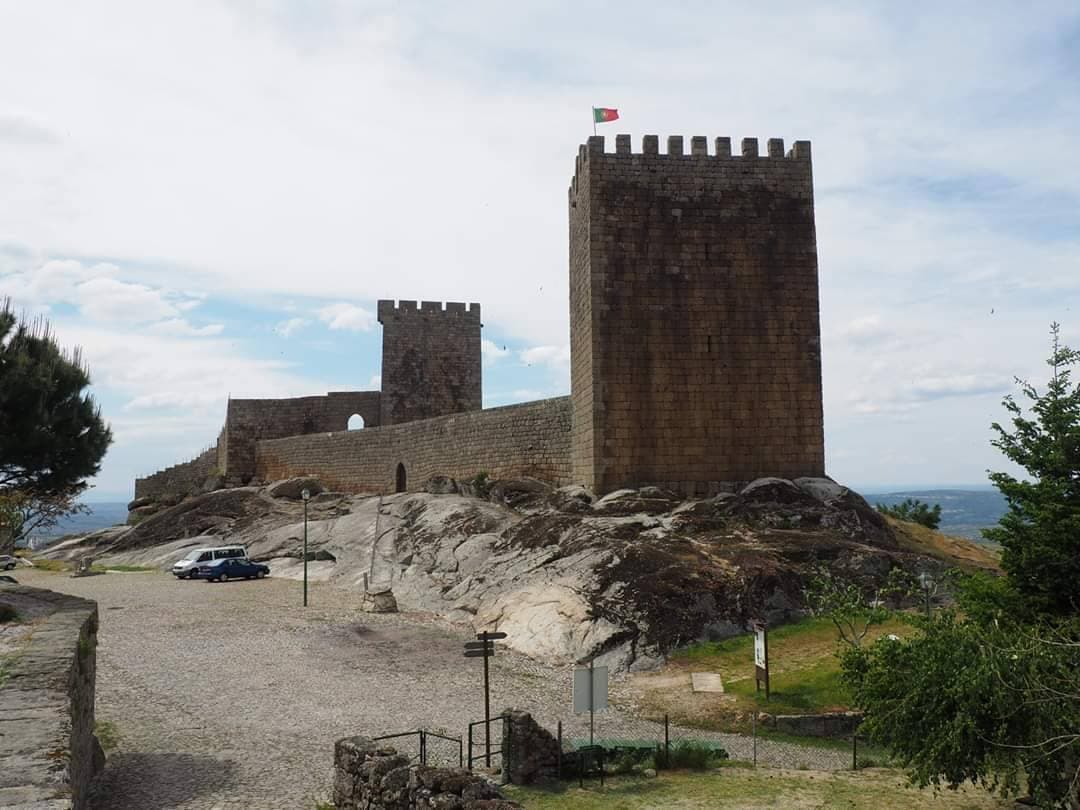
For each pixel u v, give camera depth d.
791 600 29.59
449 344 79.50
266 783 16.25
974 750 14.90
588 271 40.97
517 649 28.22
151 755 17.98
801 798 16.02
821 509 37.31
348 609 36.03
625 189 41.09
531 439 49.12
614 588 29.47
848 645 22.36
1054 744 14.47
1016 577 18.78
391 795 13.30
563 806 15.36
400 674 25.41
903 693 16.25
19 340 33.91
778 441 40.66
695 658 26.36
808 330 41.28
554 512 38.97
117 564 56.84
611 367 40.28
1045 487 18.47
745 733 21.20
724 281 41.16
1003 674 14.91
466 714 21.64
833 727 21.31
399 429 63.59
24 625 16.92
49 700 11.52
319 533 52.50
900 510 54.84
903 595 30.42
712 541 33.41
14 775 8.59
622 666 26.12
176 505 68.62
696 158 41.62
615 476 39.94
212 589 42.56
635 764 18.47
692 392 40.53
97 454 35.47
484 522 43.00
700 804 15.50
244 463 78.12
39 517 40.09
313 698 22.77
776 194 41.88
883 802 16.00
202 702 22.22
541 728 17.58
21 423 31.98
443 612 34.53
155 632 31.12
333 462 70.31
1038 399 19.42
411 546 43.97
